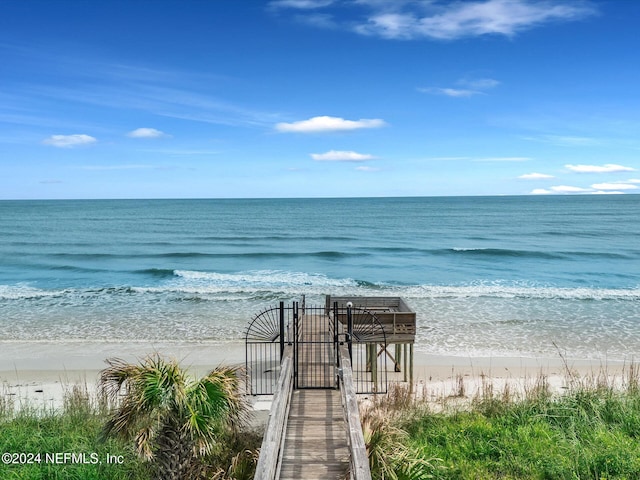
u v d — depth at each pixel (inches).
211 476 363.9
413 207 6304.1
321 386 416.5
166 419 313.4
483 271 1748.3
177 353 848.9
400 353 780.6
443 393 658.8
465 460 412.2
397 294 1338.6
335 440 328.5
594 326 1021.2
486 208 5930.1
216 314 1114.1
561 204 6929.1
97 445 424.8
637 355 845.2
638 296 1302.9
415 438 472.1
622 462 386.6
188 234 2974.9
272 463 254.1
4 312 1132.5
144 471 393.1
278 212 5315.0
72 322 1048.8
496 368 783.1
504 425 496.1
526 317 1091.3
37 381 719.7
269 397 613.9
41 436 448.5
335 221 4023.1
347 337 449.7
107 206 7017.7
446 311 1147.3
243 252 2181.3
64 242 2549.2
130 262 1937.7
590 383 613.9
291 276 1651.1
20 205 7598.4
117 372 315.0
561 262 1926.7
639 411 504.1
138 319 1071.6
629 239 2659.9
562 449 418.9
